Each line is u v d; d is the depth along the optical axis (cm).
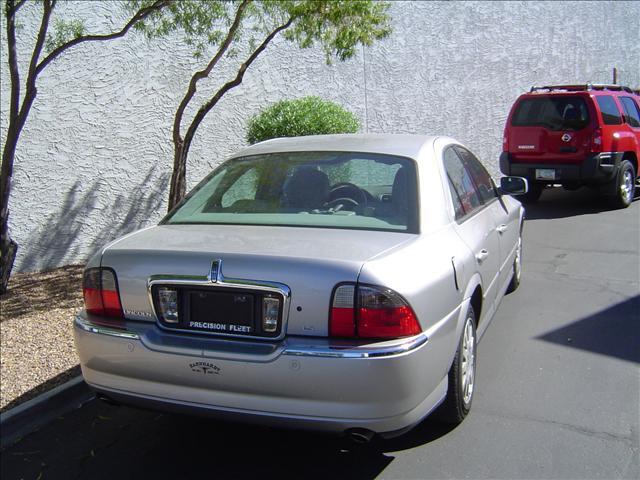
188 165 898
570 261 823
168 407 338
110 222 823
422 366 322
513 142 1175
